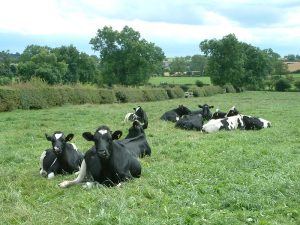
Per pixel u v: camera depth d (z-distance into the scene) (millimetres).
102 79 87625
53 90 34812
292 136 16984
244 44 95438
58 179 10359
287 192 8312
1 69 67250
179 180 9328
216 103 45594
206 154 12609
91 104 39656
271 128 19656
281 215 7062
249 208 7398
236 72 90875
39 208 7672
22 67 69438
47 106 33750
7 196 8375
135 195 8344
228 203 7582
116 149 9492
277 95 70375
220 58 92000
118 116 25922
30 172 11047
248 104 43188
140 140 12609
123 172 9461
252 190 8367
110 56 86812
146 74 86188
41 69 68062
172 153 12969
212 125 18859
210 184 9148
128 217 6727
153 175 10039
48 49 83562
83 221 6699
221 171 10125
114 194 8328
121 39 85938
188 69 142500
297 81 91000
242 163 11258
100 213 6910
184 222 6562
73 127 20156
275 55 119375
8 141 16188
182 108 24078
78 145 14891
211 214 6953
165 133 18359
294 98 59281
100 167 9305
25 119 23906
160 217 6926
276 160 11484
